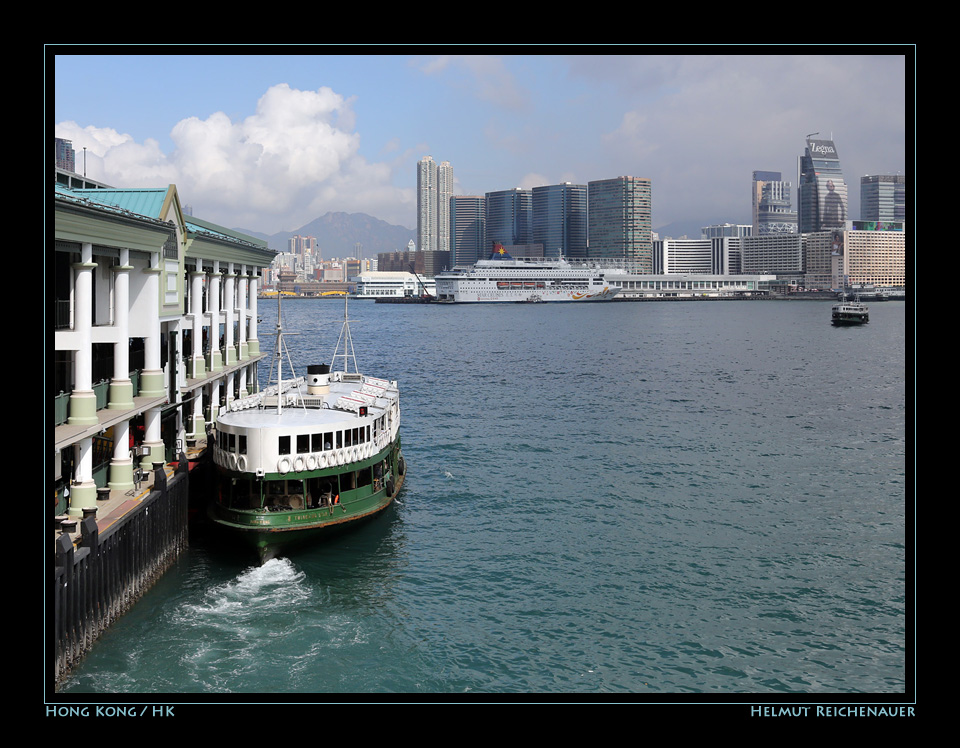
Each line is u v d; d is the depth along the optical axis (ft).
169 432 187.42
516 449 278.87
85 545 117.91
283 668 120.67
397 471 219.20
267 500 163.32
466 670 122.62
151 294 166.09
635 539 181.37
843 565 165.58
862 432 310.45
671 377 494.18
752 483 231.50
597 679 120.57
